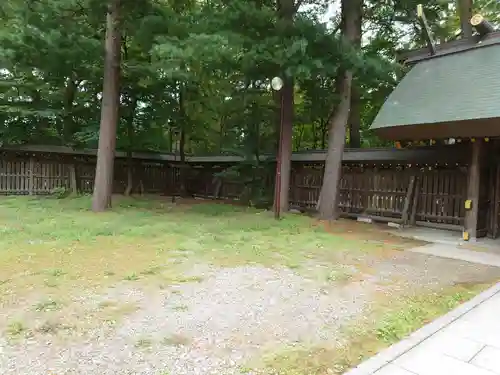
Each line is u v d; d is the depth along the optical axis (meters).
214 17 8.98
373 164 11.54
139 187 17.98
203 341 3.13
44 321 3.41
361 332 3.40
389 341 3.24
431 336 3.33
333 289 4.61
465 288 4.80
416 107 7.99
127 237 7.19
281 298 4.24
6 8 9.31
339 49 8.64
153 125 17.02
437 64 8.68
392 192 11.09
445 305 4.14
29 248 6.07
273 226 9.04
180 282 4.67
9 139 13.93
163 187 19.00
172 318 3.59
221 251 6.36
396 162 10.77
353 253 6.63
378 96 12.94
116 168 17.30
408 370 2.74
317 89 10.62
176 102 16.53
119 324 3.41
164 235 7.51
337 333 3.37
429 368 2.77
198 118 17.73
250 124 13.86
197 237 7.43
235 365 2.76
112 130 10.77
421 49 9.20
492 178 8.89
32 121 14.81
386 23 11.58
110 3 9.18
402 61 9.77
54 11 9.12
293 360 2.86
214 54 8.08
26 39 8.92
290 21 9.00
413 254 6.77
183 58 8.16
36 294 4.08
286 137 11.19
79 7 10.08
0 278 4.58
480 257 6.64
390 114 8.29
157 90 14.99
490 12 13.52
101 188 10.62
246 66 9.34
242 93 13.09
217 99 15.82
